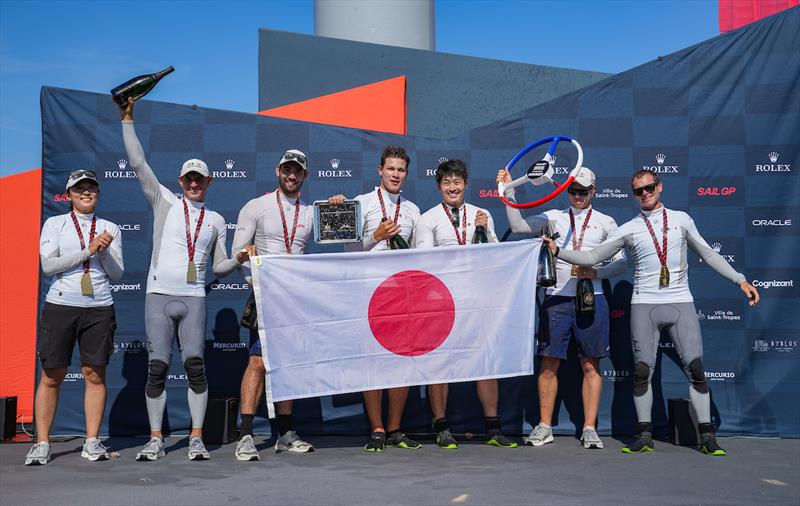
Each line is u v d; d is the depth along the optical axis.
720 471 3.93
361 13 11.02
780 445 4.78
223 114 5.45
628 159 5.37
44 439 4.27
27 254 6.21
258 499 3.29
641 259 4.63
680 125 5.34
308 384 4.44
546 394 4.88
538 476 3.78
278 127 5.45
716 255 4.62
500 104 8.55
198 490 3.47
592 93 5.39
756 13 8.53
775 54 5.30
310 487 3.53
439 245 4.80
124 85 4.42
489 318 4.63
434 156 5.46
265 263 4.40
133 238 5.36
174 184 5.41
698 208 5.30
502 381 5.27
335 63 8.75
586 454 4.43
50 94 5.38
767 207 5.27
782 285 5.21
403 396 4.77
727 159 5.30
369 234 4.71
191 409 4.41
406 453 4.48
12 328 6.15
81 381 5.25
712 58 5.34
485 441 4.95
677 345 4.57
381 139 5.47
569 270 4.77
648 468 4.00
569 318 4.75
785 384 5.15
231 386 5.31
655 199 4.63
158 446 4.37
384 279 4.57
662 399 5.18
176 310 4.41
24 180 6.25
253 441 4.73
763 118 5.30
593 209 5.29
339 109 7.11
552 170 4.76
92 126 5.38
